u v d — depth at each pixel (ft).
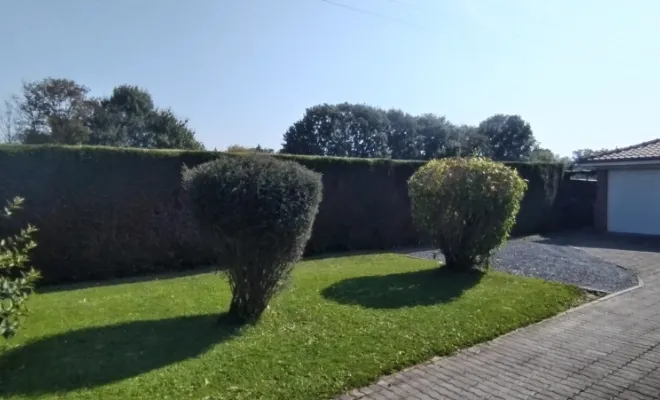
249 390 11.79
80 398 11.08
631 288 24.66
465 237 26.18
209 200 15.61
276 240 15.93
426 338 15.94
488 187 25.27
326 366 13.37
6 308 11.55
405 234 42.83
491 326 17.56
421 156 163.53
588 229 56.29
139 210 28.63
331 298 20.70
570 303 21.42
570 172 57.47
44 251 25.36
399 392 12.37
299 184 16.28
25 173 24.82
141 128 122.11
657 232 49.80
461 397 12.15
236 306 16.87
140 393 11.41
